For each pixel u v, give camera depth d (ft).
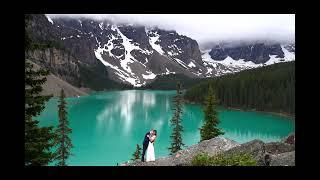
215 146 53.57
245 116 400.88
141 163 51.06
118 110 488.02
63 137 134.00
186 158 50.60
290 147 49.08
